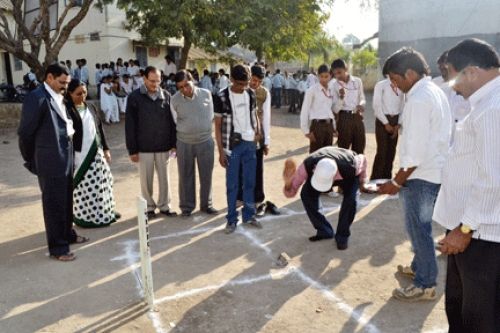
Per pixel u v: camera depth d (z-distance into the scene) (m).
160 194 5.71
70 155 4.50
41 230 5.39
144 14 15.56
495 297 2.48
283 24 15.79
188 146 5.48
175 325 3.37
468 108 4.70
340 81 6.41
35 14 12.48
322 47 27.42
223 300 3.71
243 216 5.38
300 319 3.43
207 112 5.50
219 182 7.45
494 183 2.25
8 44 11.39
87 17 19.94
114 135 12.60
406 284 3.91
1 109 13.93
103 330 3.32
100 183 5.31
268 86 19.42
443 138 3.30
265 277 4.11
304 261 4.41
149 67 5.23
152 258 4.52
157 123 5.39
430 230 3.49
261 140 5.57
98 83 17.19
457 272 2.74
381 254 4.54
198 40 14.79
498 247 2.38
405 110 3.25
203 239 4.99
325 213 5.79
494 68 2.34
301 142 11.20
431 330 3.25
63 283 4.04
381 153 6.57
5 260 4.55
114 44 20.09
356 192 4.59
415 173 3.36
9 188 7.24
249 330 3.29
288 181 4.71
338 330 3.28
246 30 15.23
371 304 3.62
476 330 2.55
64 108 4.50
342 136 6.52
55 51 11.84
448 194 2.64
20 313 3.56
